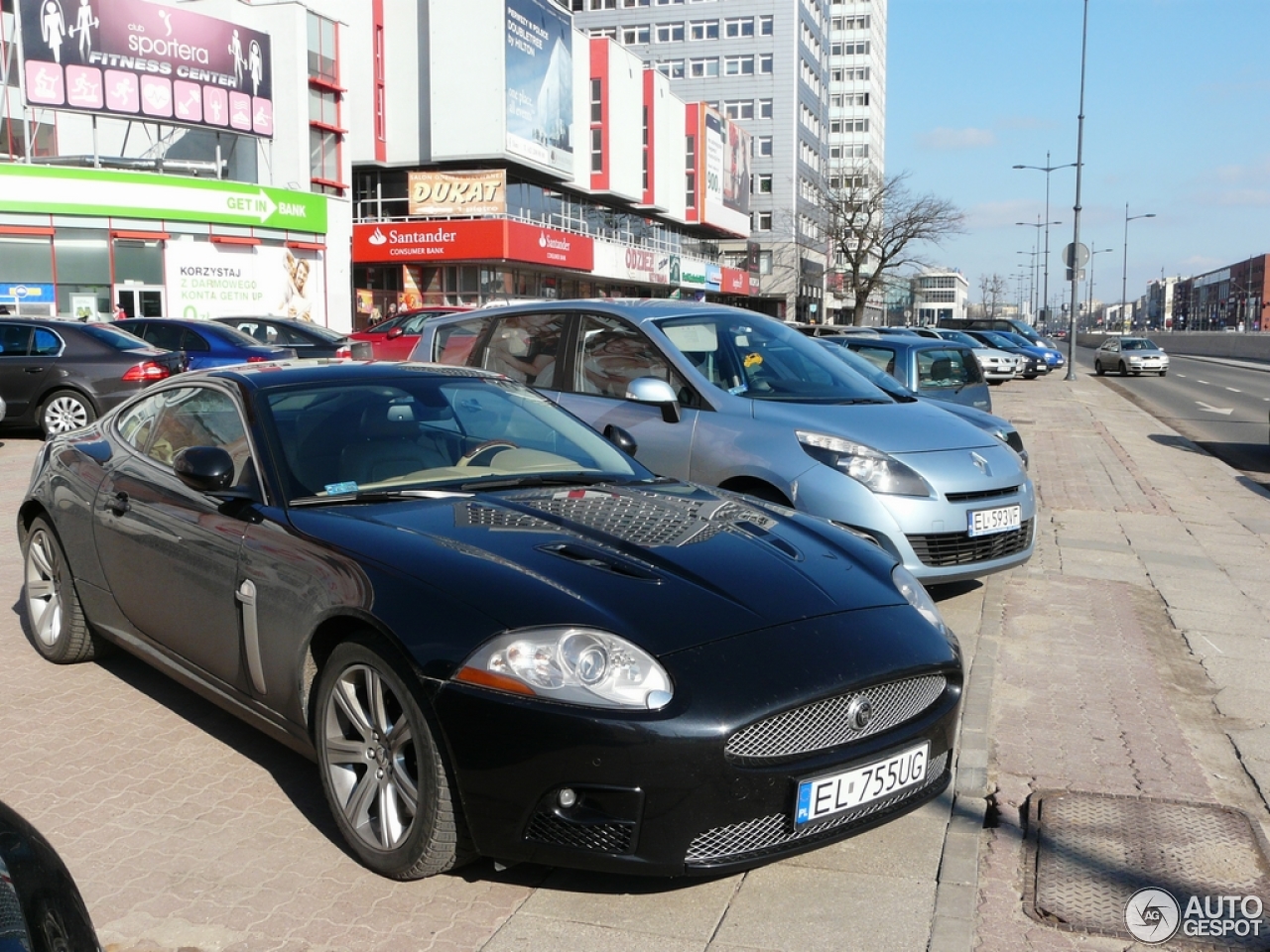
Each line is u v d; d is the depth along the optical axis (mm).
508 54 40219
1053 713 4461
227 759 3824
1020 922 2873
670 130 61125
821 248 92188
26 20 25312
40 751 3867
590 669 2678
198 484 3547
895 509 5414
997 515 5691
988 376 31719
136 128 31688
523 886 2986
